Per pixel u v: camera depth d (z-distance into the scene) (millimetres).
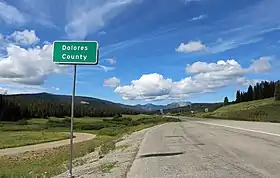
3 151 53281
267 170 9367
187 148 16953
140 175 9766
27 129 124500
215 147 16422
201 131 32656
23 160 34469
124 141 29359
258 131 26516
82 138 78562
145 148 18828
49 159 29609
